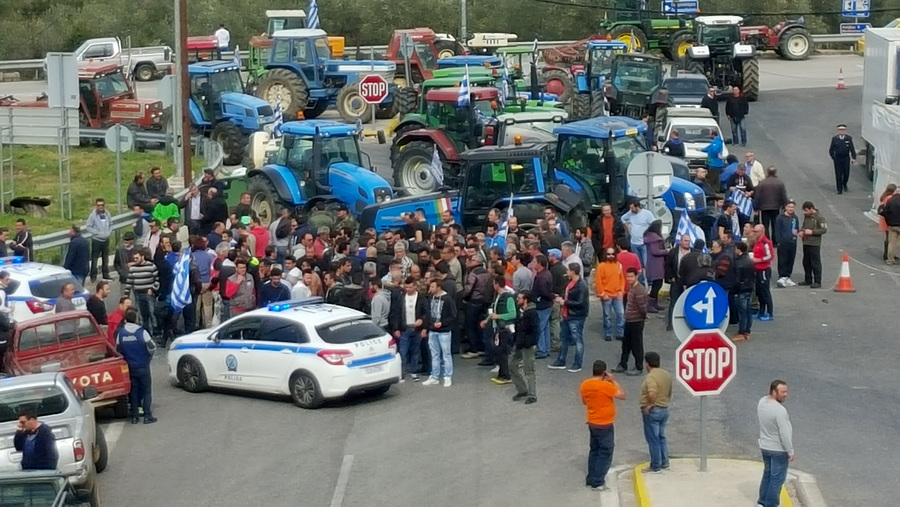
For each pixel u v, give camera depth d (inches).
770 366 898.7
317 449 756.0
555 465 716.0
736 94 1740.9
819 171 1609.3
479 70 1541.6
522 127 1395.2
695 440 752.3
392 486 687.7
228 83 1780.3
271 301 964.6
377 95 1662.2
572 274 900.0
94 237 1172.5
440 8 3029.0
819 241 1124.5
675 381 873.5
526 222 1163.9
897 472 686.5
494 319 885.8
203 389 900.6
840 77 2215.8
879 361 904.9
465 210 1176.2
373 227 1153.4
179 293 978.1
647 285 1109.7
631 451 741.9
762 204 1216.8
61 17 2960.1
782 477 609.9
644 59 1772.9
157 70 2527.1
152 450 766.5
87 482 648.4
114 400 805.9
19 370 800.9
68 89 1378.0
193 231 1205.1
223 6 3011.8
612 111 1786.4
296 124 1284.4
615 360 930.1
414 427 794.2
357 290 940.0
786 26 2637.8
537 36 3016.7
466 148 1391.5
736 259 960.9
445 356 888.3
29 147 1900.8
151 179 1306.6
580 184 1217.4
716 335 673.0
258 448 762.2
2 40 2891.2
